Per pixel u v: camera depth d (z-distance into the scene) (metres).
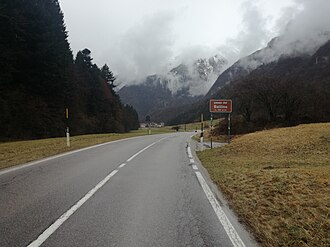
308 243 4.31
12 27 37.41
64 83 48.66
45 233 4.60
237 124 44.53
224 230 4.83
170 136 41.94
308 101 43.75
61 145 20.38
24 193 7.02
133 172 9.98
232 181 8.40
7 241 4.30
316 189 6.74
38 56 41.41
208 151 17.50
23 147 19.27
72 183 8.15
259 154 14.92
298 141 16.53
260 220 5.27
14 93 38.25
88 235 4.54
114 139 29.53
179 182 8.43
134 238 4.46
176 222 5.15
